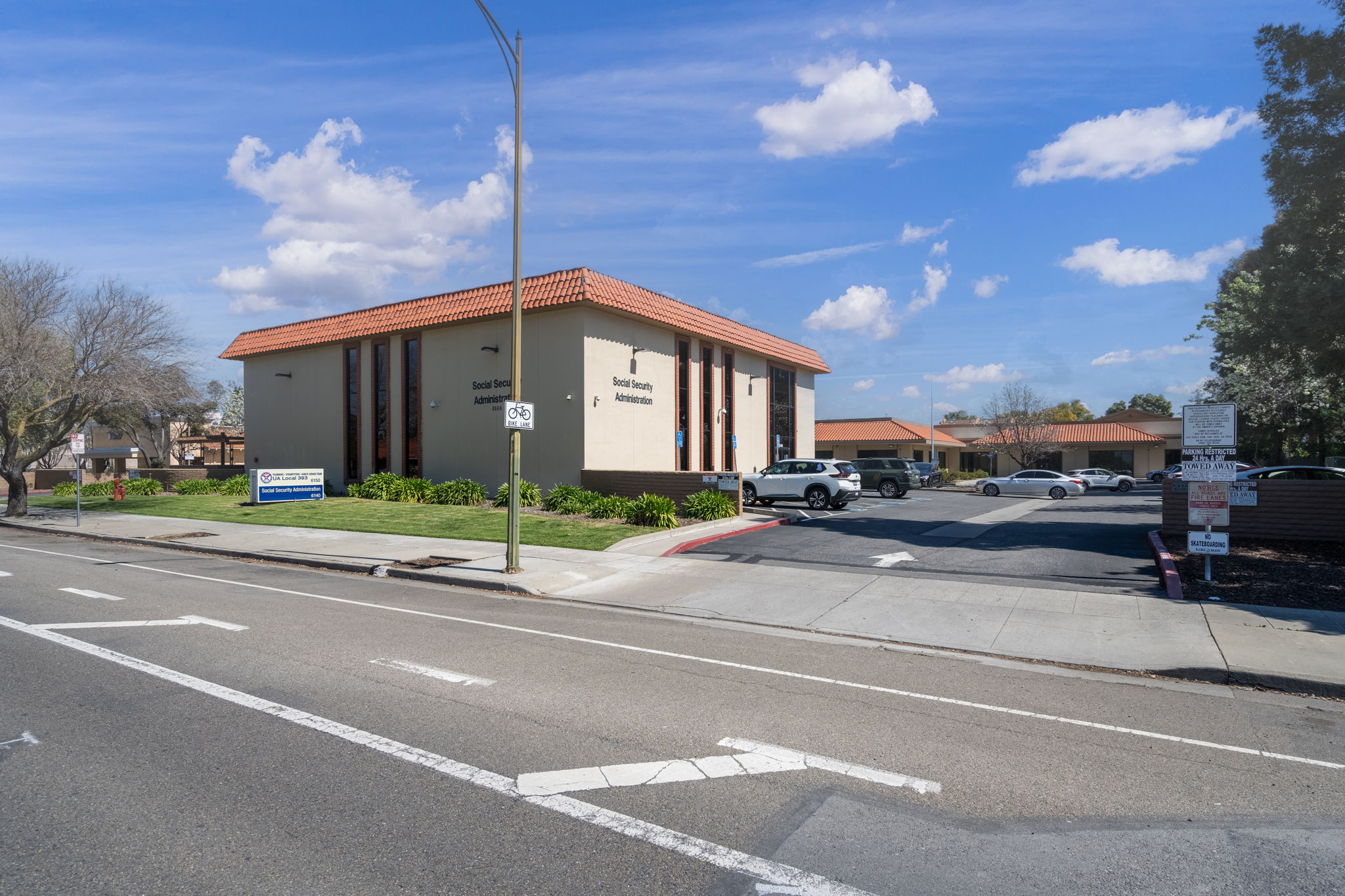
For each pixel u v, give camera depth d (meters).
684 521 19.08
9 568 13.88
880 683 6.90
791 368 35.56
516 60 12.89
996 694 6.61
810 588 11.56
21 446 27.31
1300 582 10.99
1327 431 28.00
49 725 5.41
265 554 15.41
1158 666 7.43
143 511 24.84
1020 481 35.47
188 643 7.93
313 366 30.94
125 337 23.25
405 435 27.59
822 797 4.41
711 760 4.94
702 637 8.80
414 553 14.99
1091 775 4.81
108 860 3.59
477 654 7.65
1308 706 6.41
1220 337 27.77
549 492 23.27
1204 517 11.02
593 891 3.38
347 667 7.07
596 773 4.70
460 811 4.15
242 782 4.50
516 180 12.83
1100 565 12.92
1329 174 13.42
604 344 23.83
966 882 3.49
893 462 35.16
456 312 25.64
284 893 3.32
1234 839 3.97
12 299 21.80
